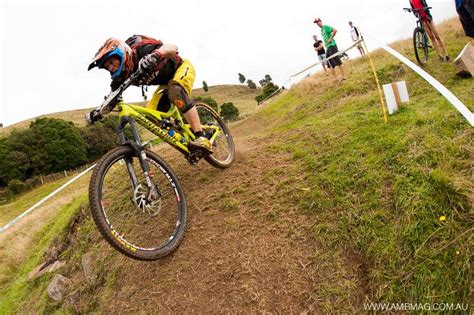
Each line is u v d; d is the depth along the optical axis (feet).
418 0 21.34
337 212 10.18
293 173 12.89
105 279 14.17
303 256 9.67
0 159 138.00
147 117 11.64
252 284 9.64
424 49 22.95
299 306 8.69
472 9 16.31
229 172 14.78
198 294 10.27
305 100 33.06
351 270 8.79
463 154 9.29
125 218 15.85
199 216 12.75
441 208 8.24
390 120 13.29
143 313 10.84
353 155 11.96
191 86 12.39
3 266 28.63
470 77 16.83
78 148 150.92
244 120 48.19
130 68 10.61
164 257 11.12
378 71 26.78
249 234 11.11
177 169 16.76
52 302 16.70
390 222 8.93
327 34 31.68
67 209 32.68
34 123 153.28
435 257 7.59
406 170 9.81
